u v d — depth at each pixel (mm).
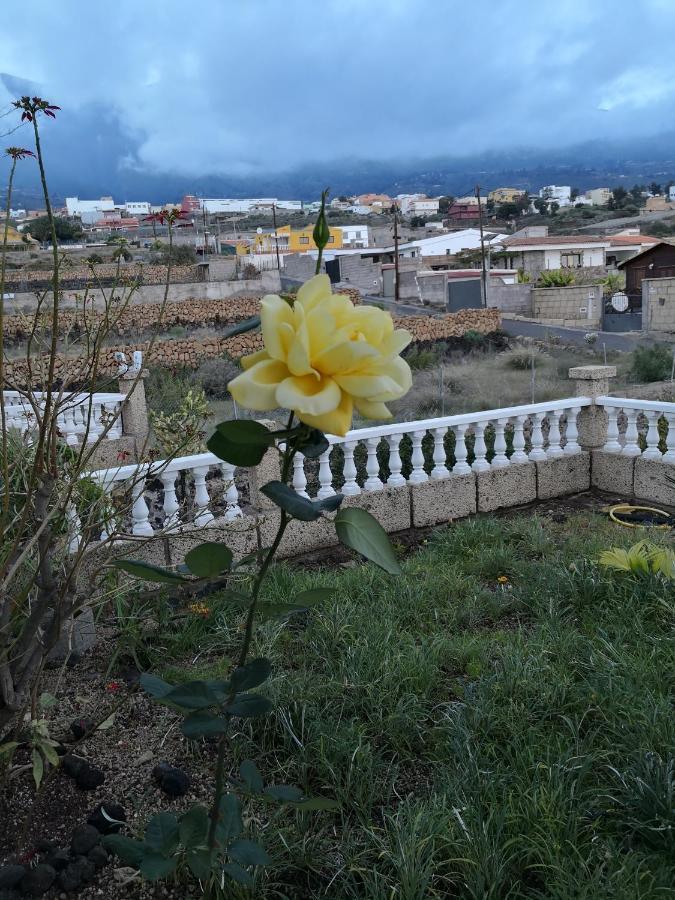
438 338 33344
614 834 2873
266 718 3602
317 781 3293
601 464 8203
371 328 1296
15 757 3400
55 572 3463
